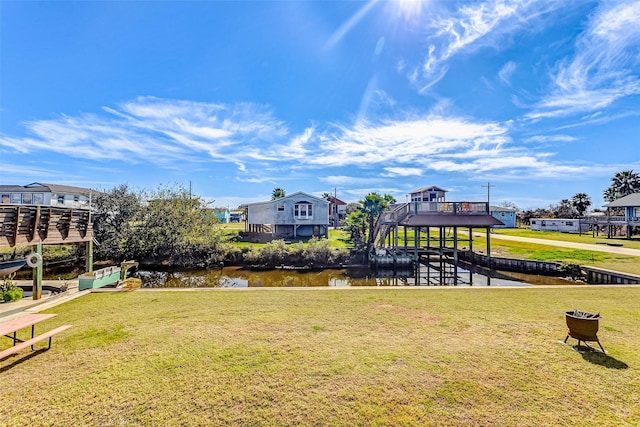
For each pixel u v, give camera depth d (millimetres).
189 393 3404
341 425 2904
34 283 7691
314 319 5965
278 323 5723
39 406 3170
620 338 4969
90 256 9852
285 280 15805
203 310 6609
